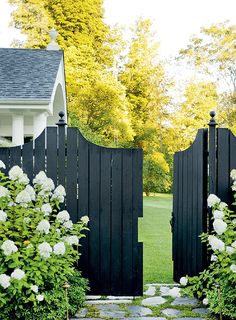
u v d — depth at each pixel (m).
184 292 4.75
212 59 29.80
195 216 5.18
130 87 29.30
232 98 28.98
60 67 11.23
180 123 27.67
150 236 9.77
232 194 4.99
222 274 4.17
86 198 5.05
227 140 4.98
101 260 5.04
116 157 5.04
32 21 26.89
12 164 5.05
